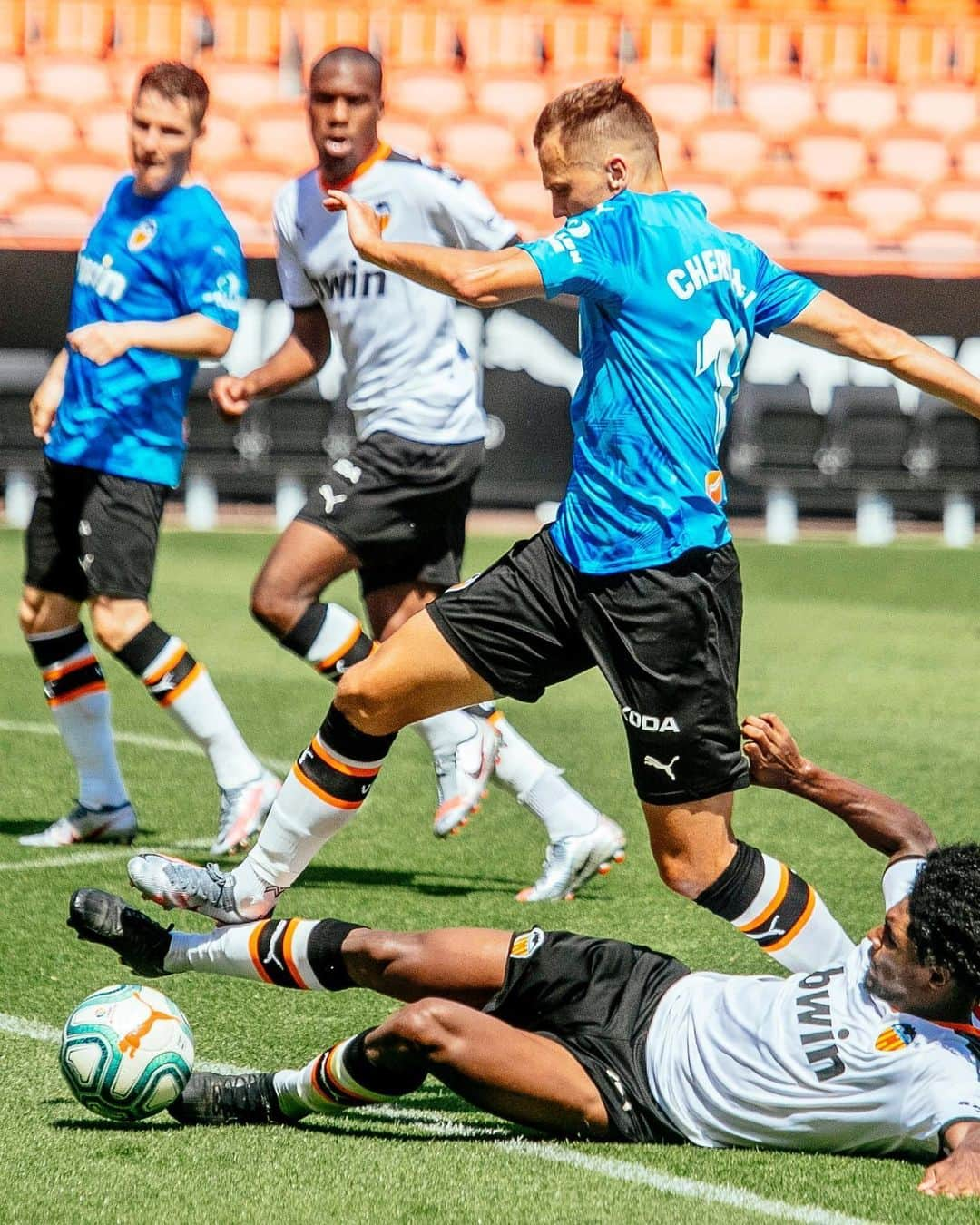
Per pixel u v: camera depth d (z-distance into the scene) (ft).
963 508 140.77
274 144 144.97
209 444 134.62
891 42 154.61
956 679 83.82
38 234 124.57
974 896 25.71
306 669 83.82
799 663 88.12
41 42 149.59
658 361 30.60
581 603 31.12
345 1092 27.55
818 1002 26.84
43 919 40.86
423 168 45.78
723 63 153.79
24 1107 29.07
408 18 151.12
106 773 49.03
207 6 150.00
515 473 135.64
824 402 138.62
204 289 46.09
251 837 47.32
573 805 43.78
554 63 152.56
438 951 29.07
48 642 48.37
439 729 43.47
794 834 51.01
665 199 31.42
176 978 36.73
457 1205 24.91
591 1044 27.66
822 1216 24.48
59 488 47.44
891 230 145.48
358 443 46.60
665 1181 25.88
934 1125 25.84
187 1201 24.98
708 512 30.99
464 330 133.69
